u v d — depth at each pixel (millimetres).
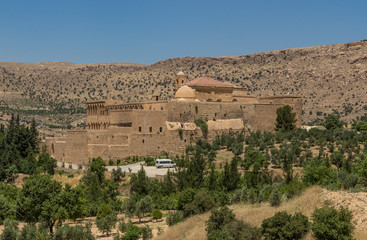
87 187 91438
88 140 115688
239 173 82250
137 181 86000
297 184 63156
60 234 55844
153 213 71438
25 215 63719
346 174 67375
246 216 50125
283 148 104438
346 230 38125
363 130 147375
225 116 130250
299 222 40875
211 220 47844
